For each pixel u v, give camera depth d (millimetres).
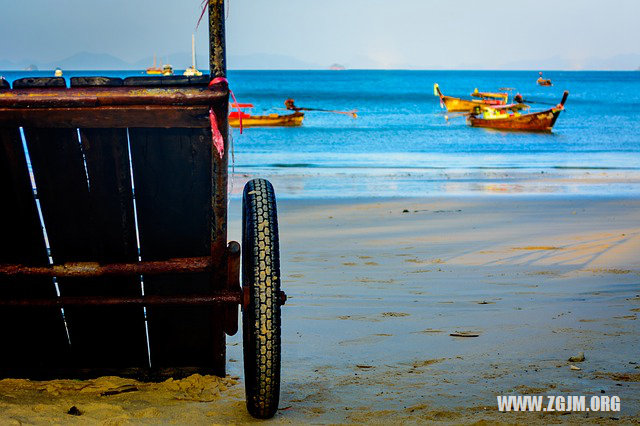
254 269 3074
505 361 4430
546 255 9039
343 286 7363
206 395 3641
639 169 24594
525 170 24109
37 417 3061
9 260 3395
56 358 3799
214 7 2932
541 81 136125
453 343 5000
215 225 3250
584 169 24516
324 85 139375
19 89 2848
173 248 3451
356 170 23891
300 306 6422
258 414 3203
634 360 4324
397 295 6902
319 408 3514
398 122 50719
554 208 14922
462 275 7898
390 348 4945
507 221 12781
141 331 3725
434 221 12867
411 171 23641
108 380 3783
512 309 6105
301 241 10641
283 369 4438
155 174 3199
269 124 44188
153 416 3205
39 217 3336
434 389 3859
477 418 3299
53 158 3117
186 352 3826
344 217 13609
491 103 64875
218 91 2861
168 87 2879
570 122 52562
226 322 3432
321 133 41125
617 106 76938
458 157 29203
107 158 3135
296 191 18484
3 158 3084
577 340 4883
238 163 25953
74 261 3463
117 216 3332
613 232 11086
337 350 4934
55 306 3387
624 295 6602
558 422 3221
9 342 3666
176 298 3328
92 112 2867
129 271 3305
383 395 3768
